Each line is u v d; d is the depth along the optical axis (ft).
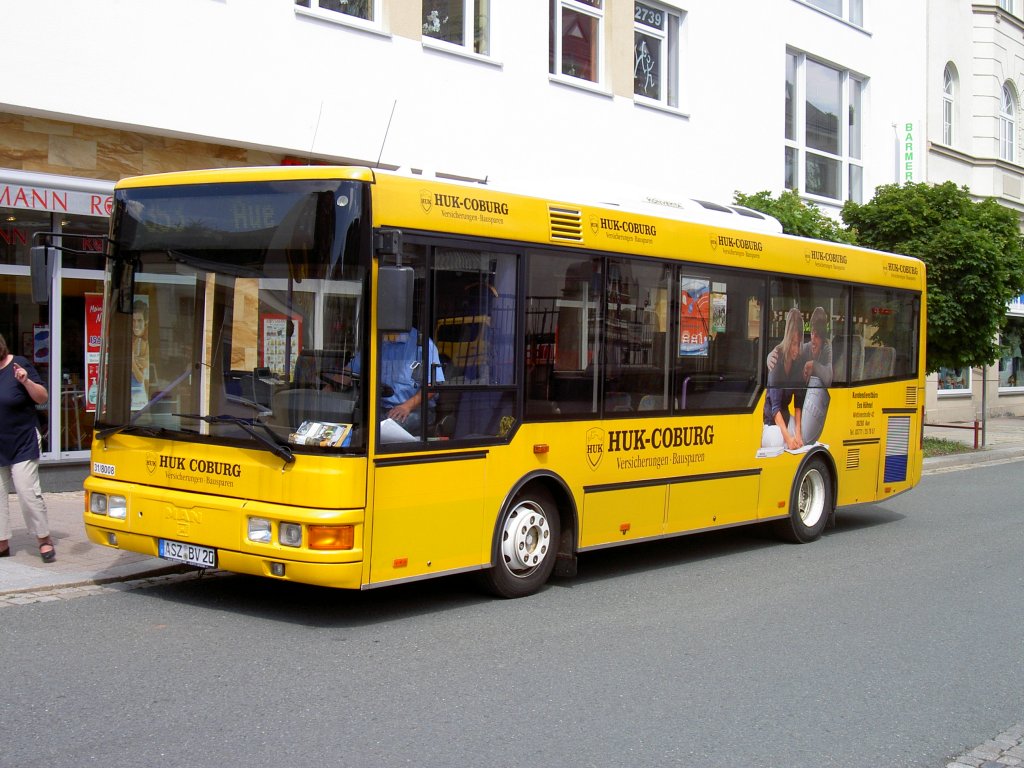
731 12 68.85
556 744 17.17
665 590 29.12
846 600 28.50
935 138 94.48
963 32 98.58
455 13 51.75
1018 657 23.45
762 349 34.42
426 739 17.12
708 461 32.32
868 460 40.11
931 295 63.00
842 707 19.72
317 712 18.17
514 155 54.19
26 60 36.35
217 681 19.67
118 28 38.55
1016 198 105.70
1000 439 79.97
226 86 41.78
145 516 24.44
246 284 23.57
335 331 22.57
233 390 23.58
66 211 38.65
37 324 39.83
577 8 58.65
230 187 23.91
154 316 24.77
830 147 80.74
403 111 48.44
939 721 19.16
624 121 60.95
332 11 45.80
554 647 22.88
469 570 25.34
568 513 28.09
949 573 32.48
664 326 30.60
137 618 23.97
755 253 34.04
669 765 16.52
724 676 21.35
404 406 23.49
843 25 79.92
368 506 22.63
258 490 22.84
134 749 16.20
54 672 19.90
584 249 27.96
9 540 30.07
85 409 41.19
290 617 24.54
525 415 26.43
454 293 24.62
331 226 22.67
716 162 68.08
